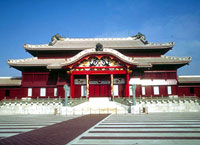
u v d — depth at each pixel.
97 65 46.56
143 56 54.81
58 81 48.81
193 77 51.50
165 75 50.00
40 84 49.28
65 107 34.53
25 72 49.97
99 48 45.31
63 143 9.95
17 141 10.61
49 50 53.34
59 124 18.44
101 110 35.94
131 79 48.97
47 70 50.22
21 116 32.00
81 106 38.03
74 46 55.69
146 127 15.71
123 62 45.12
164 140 10.55
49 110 39.94
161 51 55.84
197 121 20.16
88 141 10.39
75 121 20.94
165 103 39.50
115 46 53.12
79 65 46.81
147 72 50.12
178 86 49.25
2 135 12.65
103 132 13.35
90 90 49.28
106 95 48.97
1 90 48.78
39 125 18.17
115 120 21.45
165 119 22.42
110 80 49.41
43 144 9.78
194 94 47.91
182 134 12.43
